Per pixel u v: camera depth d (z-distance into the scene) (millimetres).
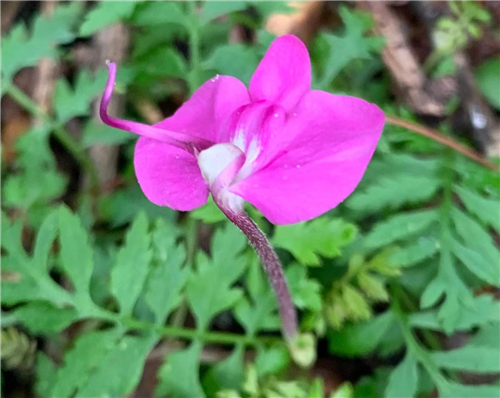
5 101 93
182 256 61
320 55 81
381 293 63
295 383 60
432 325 61
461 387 57
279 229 62
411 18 89
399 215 61
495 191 63
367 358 70
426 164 65
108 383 58
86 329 72
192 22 74
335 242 60
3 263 60
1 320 62
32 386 73
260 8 74
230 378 63
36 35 78
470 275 65
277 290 53
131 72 78
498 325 57
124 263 60
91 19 72
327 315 64
